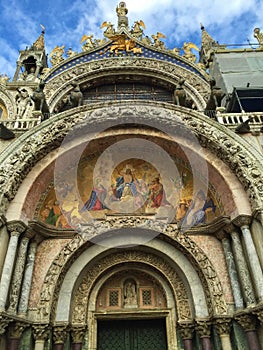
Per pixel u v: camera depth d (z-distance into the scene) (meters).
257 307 8.84
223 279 10.62
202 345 9.76
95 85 18.59
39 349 9.20
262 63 17.27
